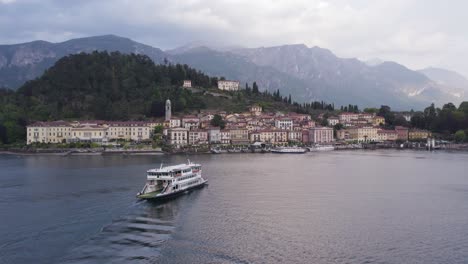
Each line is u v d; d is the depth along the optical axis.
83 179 186.75
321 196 153.88
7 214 125.38
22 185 171.88
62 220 119.12
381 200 147.75
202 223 117.50
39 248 97.88
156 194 146.38
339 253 95.88
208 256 93.56
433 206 139.00
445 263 90.75
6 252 95.50
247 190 164.50
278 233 109.12
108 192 156.38
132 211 129.50
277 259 92.38
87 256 93.25
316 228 113.62
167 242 101.94
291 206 137.88
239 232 109.75
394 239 105.12
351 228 113.81
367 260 92.19
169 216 124.38
